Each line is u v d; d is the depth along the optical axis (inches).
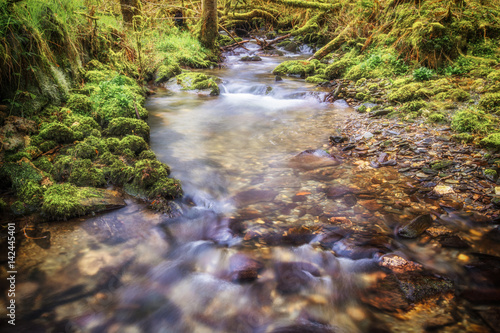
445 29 323.9
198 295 107.3
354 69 384.5
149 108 310.5
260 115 293.7
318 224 137.0
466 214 138.3
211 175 182.9
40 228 132.0
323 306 101.7
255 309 102.0
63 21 251.3
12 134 171.0
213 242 130.4
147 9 557.3
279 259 120.0
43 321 94.1
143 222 140.8
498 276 106.0
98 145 185.2
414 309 97.1
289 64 472.7
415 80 315.6
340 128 252.5
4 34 183.6
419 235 127.1
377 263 114.7
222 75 458.9
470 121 214.8
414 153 197.5
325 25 657.0
